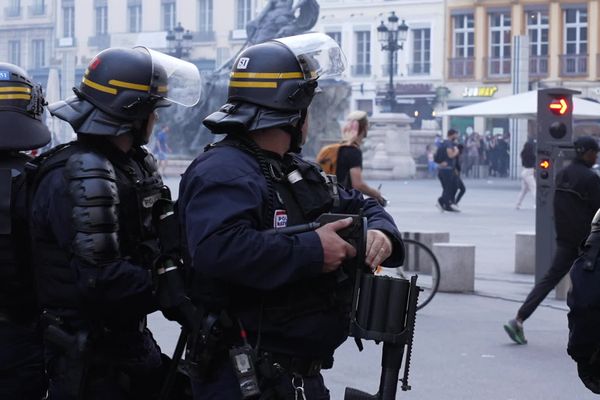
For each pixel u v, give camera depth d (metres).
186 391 3.85
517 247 14.28
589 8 60.56
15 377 4.11
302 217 3.43
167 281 3.69
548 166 11.71
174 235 3.83
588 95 60.88
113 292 3.73
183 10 73.19
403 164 47.44
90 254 3.72
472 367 8.23
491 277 13.82
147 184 3.95
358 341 3.47
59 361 3.89
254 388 3.30
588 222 9.12
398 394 7.32
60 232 3.79
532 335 9.62
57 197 3.80
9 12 80.38
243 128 3.44
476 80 63.88
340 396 7.18
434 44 65.12
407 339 3.30
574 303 4.03
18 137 4.21
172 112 47.66
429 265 13.29
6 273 4.04
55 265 3.87
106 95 3.96
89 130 3.92
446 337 9.45
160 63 4.03
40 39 79.06
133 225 3.89
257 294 3.38
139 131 4.07
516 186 42.53
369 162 47.28
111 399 3.90
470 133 55.41
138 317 3.88
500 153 52.94
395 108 50.97
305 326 3.38
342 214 3.39
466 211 26.97
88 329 3.86
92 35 76.56
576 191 9.07
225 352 3.42
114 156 3.98
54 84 42.62
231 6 71.69
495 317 10.57
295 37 3.53
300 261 3.27
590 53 60.69
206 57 72.56
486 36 63.50
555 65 61.56
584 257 4.04
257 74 3.44
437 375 7.93
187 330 3.55
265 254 3.24
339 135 45.25
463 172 52.59
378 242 3.40
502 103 32.50
